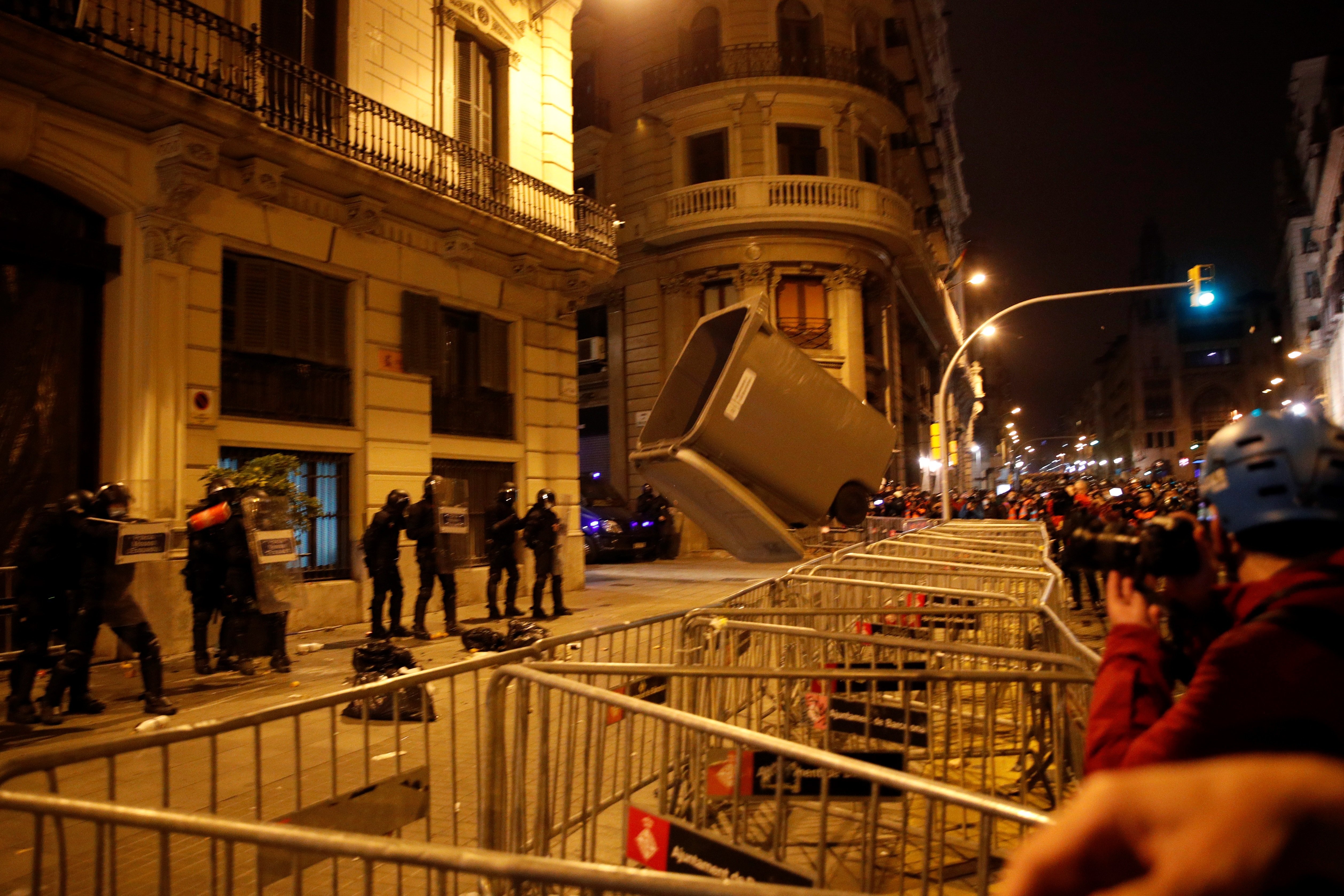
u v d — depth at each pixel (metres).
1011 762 4.41
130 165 9.34
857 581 6.41
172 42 9.59
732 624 4.50
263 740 5.93
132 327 9.35
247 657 8.05
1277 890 0.59
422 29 13.38
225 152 10.16
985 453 90.62
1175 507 12.91
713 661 4.72
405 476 12.51
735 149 25.28
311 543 11.39
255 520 8.16
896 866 3.62
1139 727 1.59
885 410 27.75
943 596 6.68
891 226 25.50
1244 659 1.26
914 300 34.66
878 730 3.96
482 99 14.66
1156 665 1.66
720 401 6.73
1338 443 1.39
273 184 10.51
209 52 9.84
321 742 5.88
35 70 8.20
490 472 14.48
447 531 10.47
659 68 26.16
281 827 1.79
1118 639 1.72
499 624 11.46
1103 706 1.65
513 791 3.53
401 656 6.55
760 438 6.83
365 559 10.32
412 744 5.77
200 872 3.85
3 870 3.79
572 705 3.21
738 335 7.00
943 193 44.31
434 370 13.00
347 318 11.99
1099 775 0.72
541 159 15.62
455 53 14.18
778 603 6.85
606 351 27.48
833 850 3.69
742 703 4.68
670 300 25.95
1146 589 1.75
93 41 8.44
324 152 10.78
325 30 12.07
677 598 14.79
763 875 2.52
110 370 9.33
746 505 6.72
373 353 12.16
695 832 2.71
